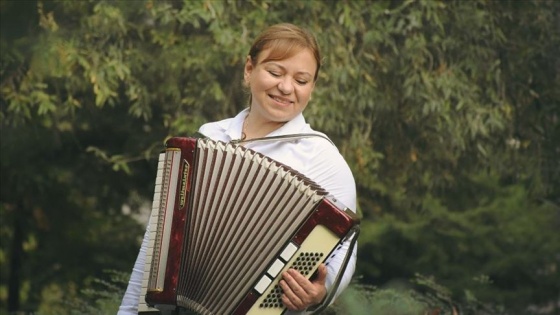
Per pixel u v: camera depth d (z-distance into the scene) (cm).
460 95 1396
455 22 1405
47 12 1335
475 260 2242
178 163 559
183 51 1357
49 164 1880
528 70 1480
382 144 1483
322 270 539
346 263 546
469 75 1431
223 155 557
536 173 1530
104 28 1352
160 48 1388
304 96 569
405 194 1570
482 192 2064
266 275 543
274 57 564
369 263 2197
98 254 2116
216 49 1340
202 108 1407
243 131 581
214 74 1372
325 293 546
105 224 2095
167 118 1420
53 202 2016
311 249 540
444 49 1390
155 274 555
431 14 1359
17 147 1595
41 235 2086
